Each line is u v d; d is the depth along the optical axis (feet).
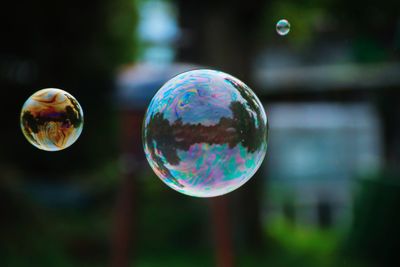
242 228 5.16
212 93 1.99
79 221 5.82
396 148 6.41
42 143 2.29
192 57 6.31
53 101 2.29
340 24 5.22
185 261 4.94
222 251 3.24
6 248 4.23
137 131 3.31
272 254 5.19
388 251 4.72
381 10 4.53
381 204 4.80
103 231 5.47
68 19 5.14
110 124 5.90
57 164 6.24
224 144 1.98
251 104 2.01
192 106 1.98
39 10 4.94
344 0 4.69
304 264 4.88
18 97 5.43
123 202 3.40
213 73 2.04
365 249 4.93
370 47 5.97
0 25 4.92
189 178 1.98
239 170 1.98
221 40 5.15
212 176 1.98
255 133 2.00
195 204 5.82
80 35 5.31
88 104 5.74
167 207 5.95
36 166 6.18
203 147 1.97
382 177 4.86
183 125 1.98
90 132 5.96
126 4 5.94
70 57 5.32
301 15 5.57
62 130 2.28
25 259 4.26
